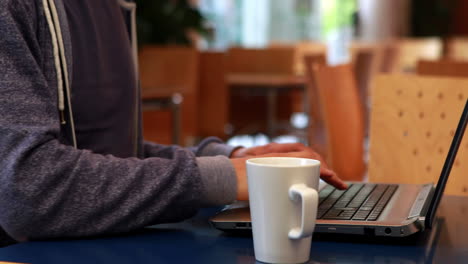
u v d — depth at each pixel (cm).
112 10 116
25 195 85
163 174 90
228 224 88
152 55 452
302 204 69
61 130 102
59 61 101
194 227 95
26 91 89
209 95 543
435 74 310
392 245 84
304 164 76
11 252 81
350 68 244
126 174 89
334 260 77
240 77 571
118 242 86
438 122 165
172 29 593
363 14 1080
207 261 76
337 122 222
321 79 211
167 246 84
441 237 90
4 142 86
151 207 90
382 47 751
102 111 109
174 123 393
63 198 87
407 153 168
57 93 100
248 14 1029
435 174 165
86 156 89
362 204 98
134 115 117
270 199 73
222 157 96
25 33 94
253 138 669
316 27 1111
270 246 74
